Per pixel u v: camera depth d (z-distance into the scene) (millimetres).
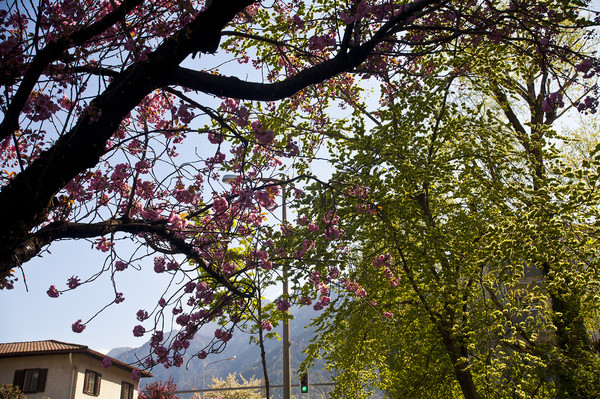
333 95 8148
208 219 5211
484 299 9047
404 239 9367
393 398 14648
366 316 11070
